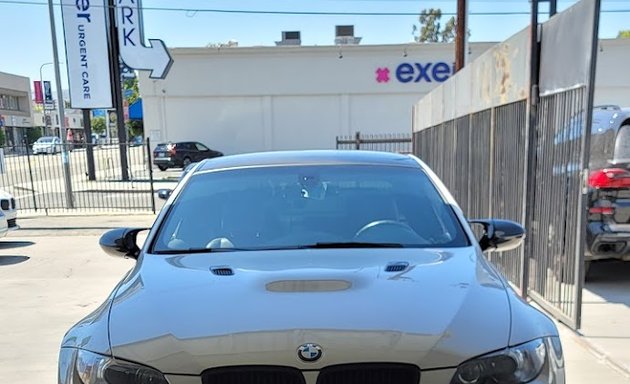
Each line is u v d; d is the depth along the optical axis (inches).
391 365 78.0
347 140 1008.2
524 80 212.5
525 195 212.1
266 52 1082.1
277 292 92.7
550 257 200.1
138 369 80.6
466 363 79.0
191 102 1103.6
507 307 90.4
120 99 863.1
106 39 815.1
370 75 1086.4
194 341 81.5
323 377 78.0
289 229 126.3
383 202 134.1
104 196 705.6
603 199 216.8
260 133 1109.1
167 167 1069.8
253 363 78.8
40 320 217.0
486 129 265.6
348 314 84.7
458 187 323.6
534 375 82.4
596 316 196.4
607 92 1045.2
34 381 159.3
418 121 497.4
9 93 2642.7
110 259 335.3
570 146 182.4
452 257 110.4
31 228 461.4
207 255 116.1
